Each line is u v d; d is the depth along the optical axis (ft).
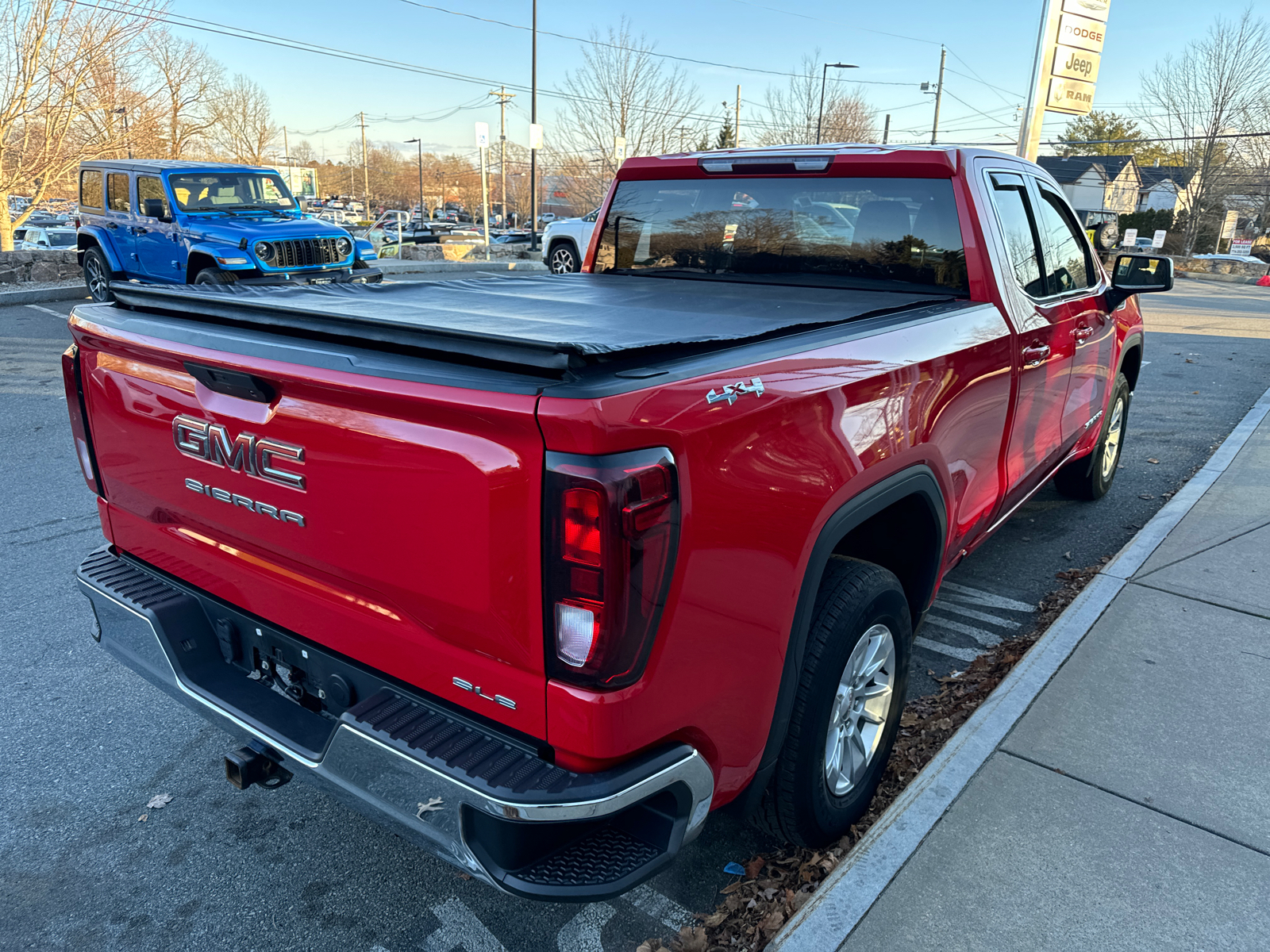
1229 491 18.45
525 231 198.80
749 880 8.51
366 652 6.97
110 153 71.26
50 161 66.03
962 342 9.58
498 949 7.79
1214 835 8.57
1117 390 18.34
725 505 6.08
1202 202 156.46
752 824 8.63
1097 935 7.38
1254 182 171.63
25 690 11.87
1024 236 12.27
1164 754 9.80
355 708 6.61
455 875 8.73
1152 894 7.82
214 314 7.79
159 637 8.25
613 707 5.61
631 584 5.44
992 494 11.50
